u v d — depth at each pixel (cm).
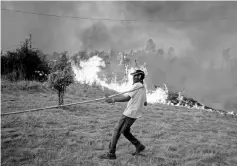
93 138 600
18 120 707
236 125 981
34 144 515
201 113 1207
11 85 1398
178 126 841
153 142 603
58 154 465
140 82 491
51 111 898
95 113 958
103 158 465
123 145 563
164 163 456
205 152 552
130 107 467
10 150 471
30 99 1124
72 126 702
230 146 624
